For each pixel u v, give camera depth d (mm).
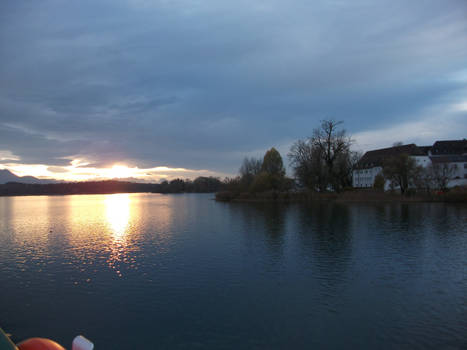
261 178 72188
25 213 53875
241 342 8477
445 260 16438
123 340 8656
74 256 18469
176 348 8227
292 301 11242
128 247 20891
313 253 18188
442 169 62594
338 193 67875
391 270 14820
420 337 8672
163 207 64438
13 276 14570
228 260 16922
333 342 8438
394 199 59156
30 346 5062
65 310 10672
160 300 11445
